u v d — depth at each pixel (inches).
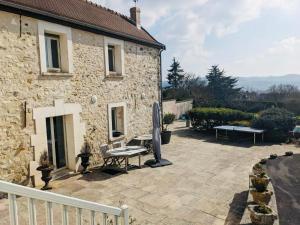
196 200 243.6
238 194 256.8
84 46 344.5
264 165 357.4
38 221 199.0
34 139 278.2
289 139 503.8
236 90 1800.0
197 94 1355.8
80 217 108.0
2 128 251.1
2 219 200.4
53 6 325.1
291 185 281.9
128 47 433.7
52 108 299.4
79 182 293.3
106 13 472.7
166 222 203.2
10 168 258.4
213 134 609.9
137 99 462.6
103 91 380.8
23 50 267.1
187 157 401.4
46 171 266.1
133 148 366.0
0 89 248.5
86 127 350.9
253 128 528.1
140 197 251.0
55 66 319.0
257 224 180.9
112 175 318.0
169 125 761.0
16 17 259.6
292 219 205.9
